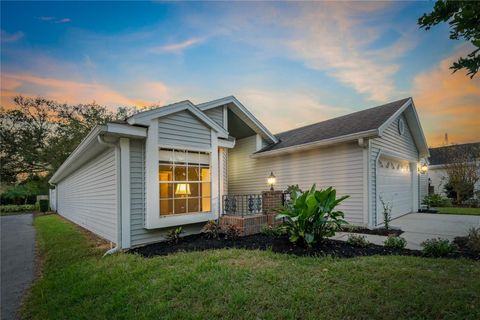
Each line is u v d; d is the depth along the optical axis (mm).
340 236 6188
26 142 21984
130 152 5664
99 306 2924
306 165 9250
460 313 2375
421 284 2992
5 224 12195
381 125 7309
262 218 6555
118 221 5398
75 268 4324
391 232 6477
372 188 7648
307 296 2775
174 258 4383
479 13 1507
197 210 6500
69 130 22688
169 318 2514
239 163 12008
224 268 3734
